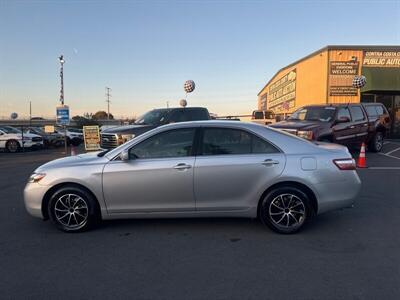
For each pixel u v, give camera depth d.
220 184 5.36
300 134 12.76
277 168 5.34
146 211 5.45
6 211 6.79
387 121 16.22
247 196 5.40
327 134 13.10
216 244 5.03
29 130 25.42
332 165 5.43
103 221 6.07
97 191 5.41
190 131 5.52
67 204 5.50
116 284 3.90
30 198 5.51
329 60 24.30
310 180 5.34
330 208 5.45
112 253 4.74
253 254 4.68
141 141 5.52
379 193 8.11
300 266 4.31
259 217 5.52
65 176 5.42
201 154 5.43
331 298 3.57
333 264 4.36
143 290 3.76
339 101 24.53
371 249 4.84
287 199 5.38
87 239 5.26
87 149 16.30
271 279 3.98
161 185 5.37
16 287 3.85
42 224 5.98
